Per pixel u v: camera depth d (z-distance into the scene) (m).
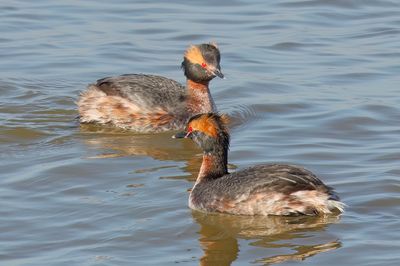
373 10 26.88
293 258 13.53
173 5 27.06
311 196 14.70
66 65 22.89
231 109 20.08
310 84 21.72
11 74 22.20
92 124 19.62
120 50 23.81
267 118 19.69
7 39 24.39
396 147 17.84
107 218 14.87
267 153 17.61
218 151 15.70
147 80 19.89
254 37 24.80
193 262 13.45
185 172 16.80
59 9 26.55
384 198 15.42
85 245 14.01
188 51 19.64
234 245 14.00
